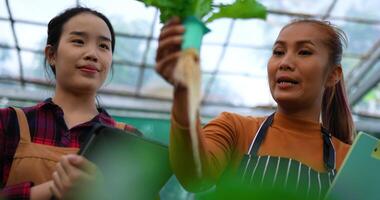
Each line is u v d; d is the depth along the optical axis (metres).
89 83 2.85
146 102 10.52
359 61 9.65
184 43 1.74
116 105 10.35
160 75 1.76
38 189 2.36
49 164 2.57
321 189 2.41
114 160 2.23
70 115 2.83
